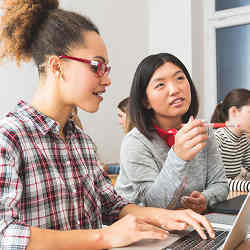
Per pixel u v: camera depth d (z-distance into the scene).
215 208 1.20
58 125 0.91
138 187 1.27
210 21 3.32
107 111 3.00
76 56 0.88
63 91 0.90
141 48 3.34
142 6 3.36
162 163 1.32
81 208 0.94
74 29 0.89
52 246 0.74
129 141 1.35
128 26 3.23
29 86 2.47
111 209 1.07
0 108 2.30
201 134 1.07
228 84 3.32
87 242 0.78
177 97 1.26
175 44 3.27
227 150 1.98
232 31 3.28
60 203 0.88
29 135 0.86
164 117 1.33
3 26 0.94
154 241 0.85
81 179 0.97
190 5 3.18
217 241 0.84
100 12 2.99
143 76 1.30
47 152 0.88
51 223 0.86
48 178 0.87
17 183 0.78
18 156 0.82
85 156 1.04
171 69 1.27
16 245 0.72
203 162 1.39
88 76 0.88
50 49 0.90
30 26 0.93
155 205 1.14
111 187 1.10
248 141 2.08
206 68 3.34
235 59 3.28
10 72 2.35
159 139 1.35
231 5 3.26
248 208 0.81
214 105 3.32
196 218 0.92
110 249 0.79
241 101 1.98
